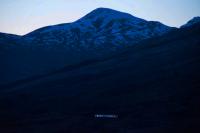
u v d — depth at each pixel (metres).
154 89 90.38
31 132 66.62
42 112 87.75
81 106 87.81
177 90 84.44
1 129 71.50
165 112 68.31
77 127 66.00
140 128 59.69
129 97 87.69
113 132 59.00
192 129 53.91
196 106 68.88
